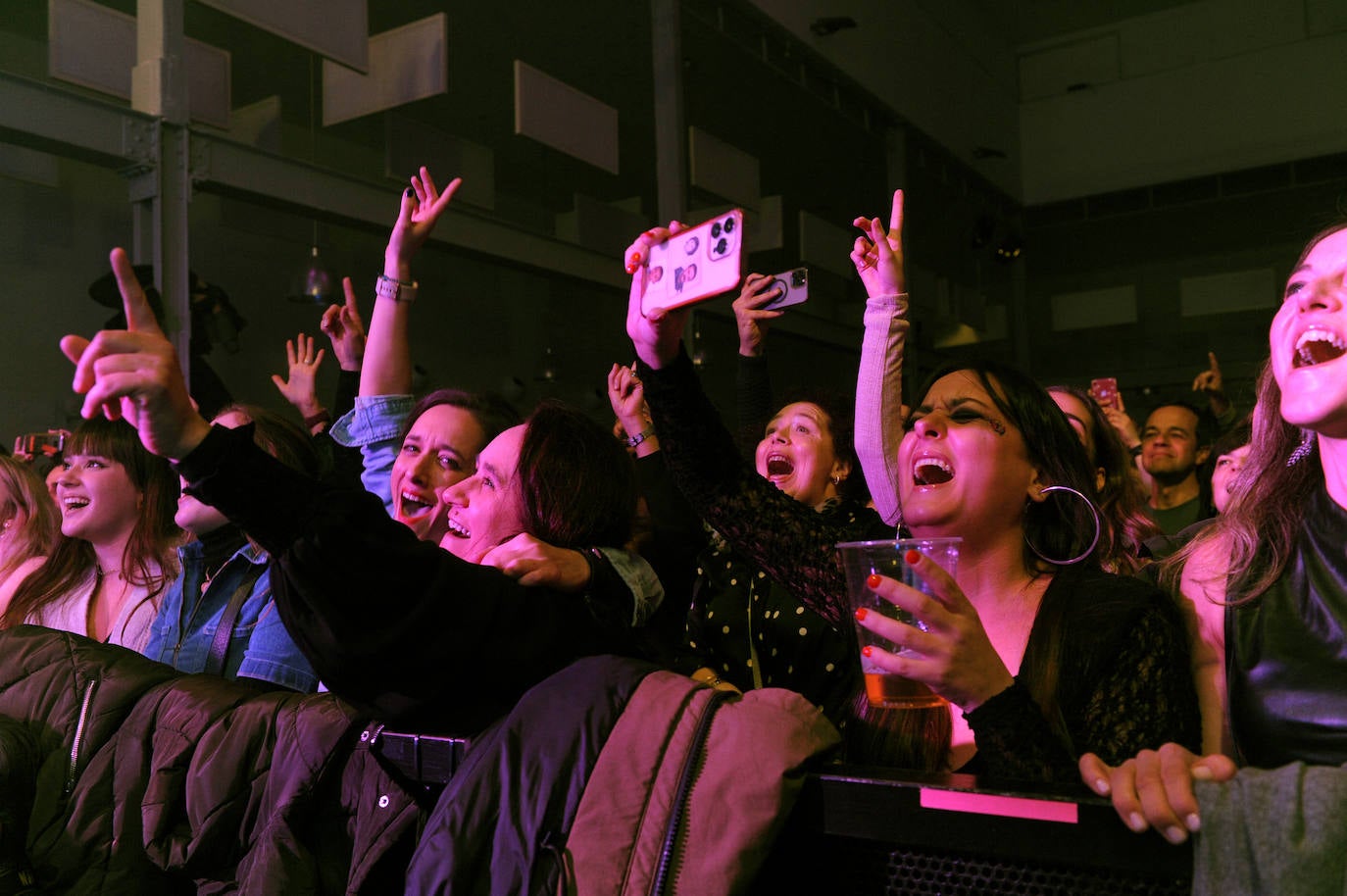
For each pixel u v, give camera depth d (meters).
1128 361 11.26
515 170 6.42
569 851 0.88
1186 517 3.79
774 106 7.90
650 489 2.38
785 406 2.21
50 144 3.80
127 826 1.55
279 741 1.37
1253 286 10.62
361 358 2.36
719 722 0.92
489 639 1.02
